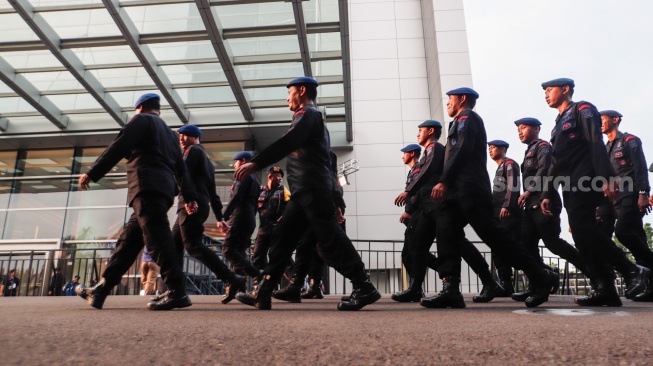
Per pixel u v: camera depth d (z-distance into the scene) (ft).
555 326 6.31
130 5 31.68
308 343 4.84
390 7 61.72
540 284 11.98
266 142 51.88
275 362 3.91
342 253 10.57
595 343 4.68
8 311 10.44
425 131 17.11
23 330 5.73
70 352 4.18
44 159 51.85
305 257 16.93
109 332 5.69
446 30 54.75
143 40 34.94
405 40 60.18
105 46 35.09
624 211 16.60
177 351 4.35
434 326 6.51
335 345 4.71
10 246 48.52
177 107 43.50
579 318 7.74
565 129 12.12
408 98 57.62
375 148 55.47
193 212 13.88
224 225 17.79
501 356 4.09
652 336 5.17
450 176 12.12
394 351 4.37
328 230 10.53
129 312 10.28
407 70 58.85
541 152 17.04
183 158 14.24
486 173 12.53
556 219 16.34
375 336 5.37
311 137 10.69
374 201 53.31
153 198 11.50
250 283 27.68
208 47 37.65
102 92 41.52
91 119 47.91
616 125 18.22
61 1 31.81
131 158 11.82
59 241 48.60
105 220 49.29
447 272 12.42
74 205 49.93
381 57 59.52
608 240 11.52
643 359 3.91
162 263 11.41
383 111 57.11
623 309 10.46
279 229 11.34
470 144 12.16
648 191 16.28
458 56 53.78
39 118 48.26
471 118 12.44
